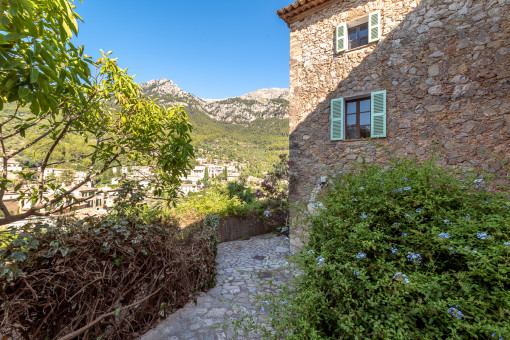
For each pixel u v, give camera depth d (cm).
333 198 270
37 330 176
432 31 460
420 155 457
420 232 184
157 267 283
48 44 156
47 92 152
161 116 315
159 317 282
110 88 269
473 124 418
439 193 224
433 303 138
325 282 186
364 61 528
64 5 144
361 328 144
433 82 454
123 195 276
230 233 730
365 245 186
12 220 201
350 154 533
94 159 282
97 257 218
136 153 328
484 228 180
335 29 571
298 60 624
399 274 158
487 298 143
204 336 258
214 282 394
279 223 778
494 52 407
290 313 179
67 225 205
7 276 157
